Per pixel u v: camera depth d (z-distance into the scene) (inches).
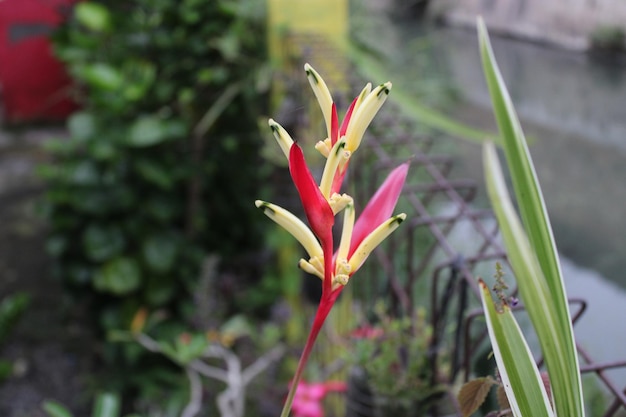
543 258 19.1
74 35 81.9
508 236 21.2
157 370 76.7
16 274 101.2
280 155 64.2
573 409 18.4
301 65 59.5
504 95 20.5
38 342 86.5
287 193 66.9
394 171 18.1
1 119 152.5
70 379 80.8
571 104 49.6
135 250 81.5
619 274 41.2
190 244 83.3
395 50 76.7
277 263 83.0
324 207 15.6
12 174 131.1
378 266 45.4
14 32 143.8
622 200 44.3
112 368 80.4
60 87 149.9
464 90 69.6
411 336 32.0
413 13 85.5
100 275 79.2
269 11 67.7
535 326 19.0
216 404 65.9
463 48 74.0
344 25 68.1
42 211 83.0
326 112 16.5
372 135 48.2
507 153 20.1
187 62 78.7
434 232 31.0
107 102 75.9
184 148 81.4
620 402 21.7
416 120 56.4
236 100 81.1
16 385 79.4
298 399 44.5
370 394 31.7
